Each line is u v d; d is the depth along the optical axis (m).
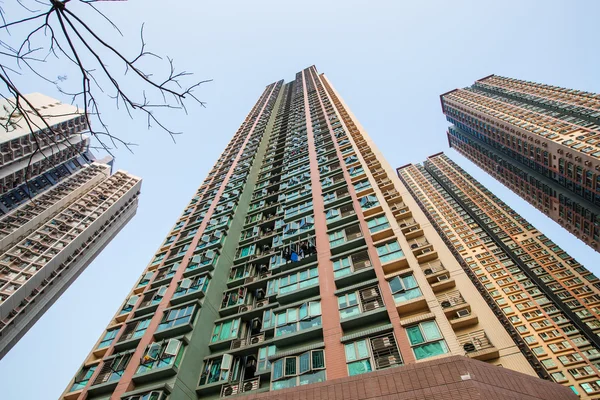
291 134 59.81
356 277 21.45
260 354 19.92
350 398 13.46
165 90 5.76
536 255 79.56
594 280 67.69
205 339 23.42
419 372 13.34
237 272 30.44
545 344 59.25
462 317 16.89
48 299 69.75
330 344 17.50
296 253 26.16
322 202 32.06
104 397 20.62
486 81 125.94
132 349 23.34
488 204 101.38
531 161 89.88
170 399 18.38
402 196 28.33
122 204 102.06
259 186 46.03
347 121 54.34
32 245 72.31
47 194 87.88
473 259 82.31
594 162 68.31
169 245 39.41
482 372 12.77
